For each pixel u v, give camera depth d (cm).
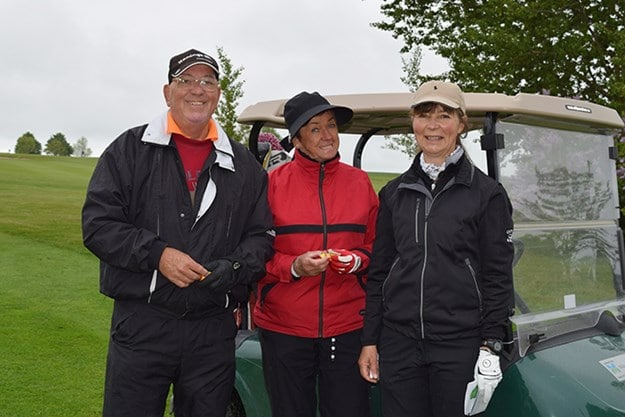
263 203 261
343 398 268
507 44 732
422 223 224
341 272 246
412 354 225
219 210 244
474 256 221
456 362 216
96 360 577
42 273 988
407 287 224
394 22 978
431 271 219
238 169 253
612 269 287
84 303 808
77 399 475
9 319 714
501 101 241
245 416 320
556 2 715
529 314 244
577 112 267
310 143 267
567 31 730
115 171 239
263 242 255
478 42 780
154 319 237
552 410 215
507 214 223
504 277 220
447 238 218
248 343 318
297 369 267
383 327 238
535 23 734
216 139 248
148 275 235
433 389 221
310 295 263
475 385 211
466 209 219
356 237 270
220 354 246
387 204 240
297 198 269
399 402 227
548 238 258
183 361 240
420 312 220
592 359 237
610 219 295
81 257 1136
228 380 250
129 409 237
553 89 750
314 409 275
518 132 254
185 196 240
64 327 690
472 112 247
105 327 697
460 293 217
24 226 1461
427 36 957
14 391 488
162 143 240
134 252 227
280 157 358
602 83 745
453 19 920
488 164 243
